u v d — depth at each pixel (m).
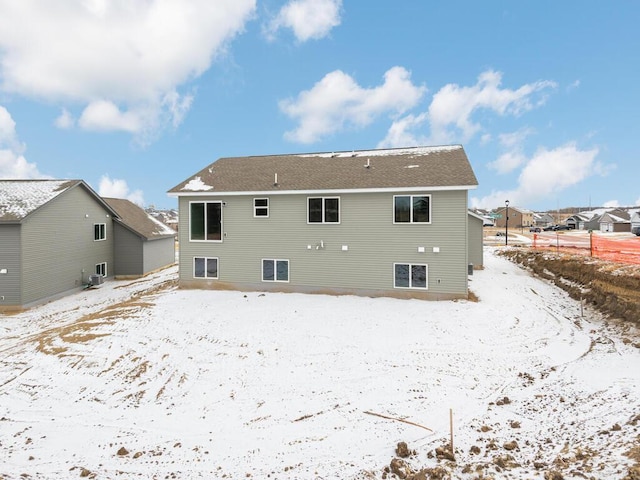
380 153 20.62
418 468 5.75
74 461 6.55
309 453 6.47
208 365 10.59
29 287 19.16
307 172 19.14
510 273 22.08
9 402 9.05
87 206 24.12
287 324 13.41
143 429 7.70
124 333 13.03
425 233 16.08
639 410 6.89
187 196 19.23
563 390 8.26
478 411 7.68
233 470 6.06
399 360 10.45
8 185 22.52
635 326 11.99
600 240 38.66
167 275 26.72
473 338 11.84
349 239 17.14
